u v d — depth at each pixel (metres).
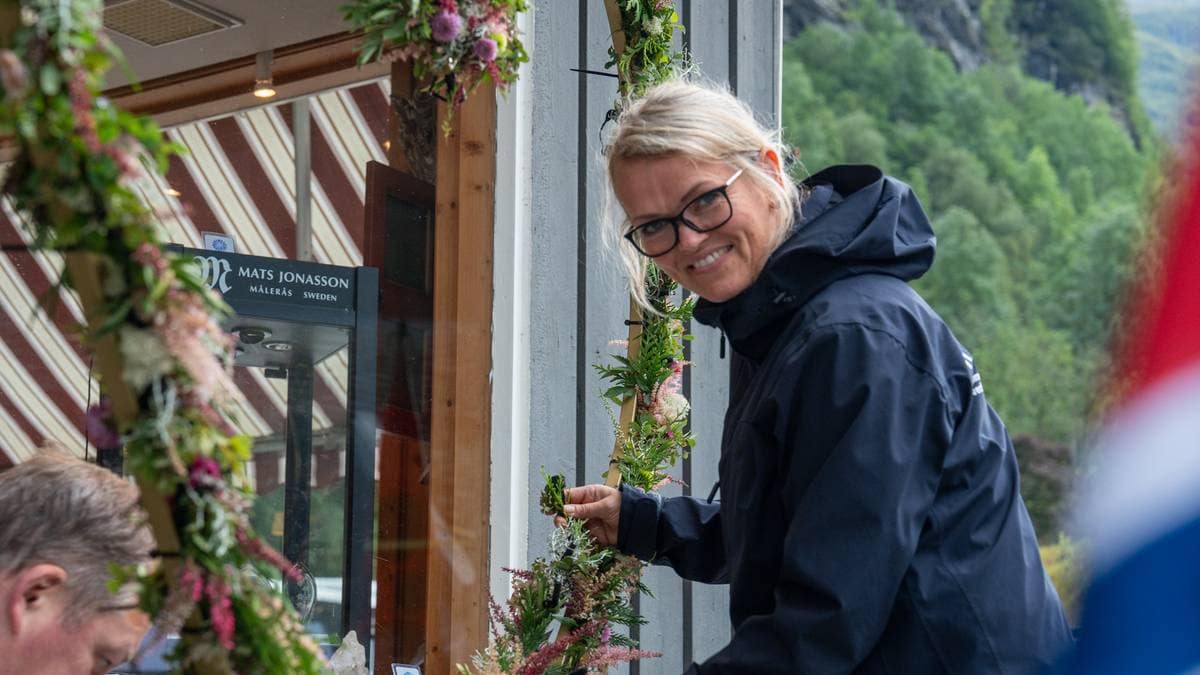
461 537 3.04
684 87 1.97
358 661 2.62
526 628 2.29
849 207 1.91
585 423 3.24
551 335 3.20
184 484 1.25
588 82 3.31
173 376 1.23
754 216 1.91
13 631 1.65
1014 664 1.79
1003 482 1.87
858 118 31.70
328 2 3.18
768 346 1.93
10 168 1.22
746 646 1.76
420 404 3.06
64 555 1.67
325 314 2.83
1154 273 1.33
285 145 3.32
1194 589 1.27
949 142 32.19
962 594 1.78
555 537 2.32
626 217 2.10
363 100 3.27
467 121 3.15
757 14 3.82
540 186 3.20
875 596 1.70
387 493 2.98
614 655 2.28
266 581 1.43
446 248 3.15
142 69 3.41
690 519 2.33
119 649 1.72
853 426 1.74
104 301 1.21
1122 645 1.29
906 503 1.73
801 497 1.78
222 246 3.32
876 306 1.81
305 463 2.79
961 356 1.87
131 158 1.18
